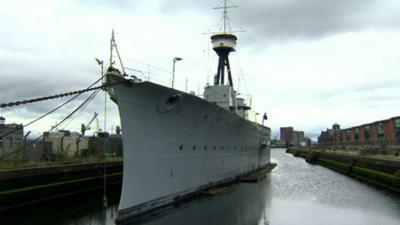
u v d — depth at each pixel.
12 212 16.98
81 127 41.16
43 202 19.48
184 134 18.02
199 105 17.67
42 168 19.67
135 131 15.15
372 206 19.23
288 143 183.38
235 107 30.09
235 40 30.45
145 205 15.81
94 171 24.34
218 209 17.69
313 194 23.36
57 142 32.28
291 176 35.47
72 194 21.91
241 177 29.61
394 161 25.34
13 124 26.19
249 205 19.11
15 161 21.80
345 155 41.97
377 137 59.22
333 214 17.30
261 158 41.47
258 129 34.81
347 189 25.84
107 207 18.45
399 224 15.38
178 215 16.17
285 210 18.08
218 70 30.42
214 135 21.27
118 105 14.37
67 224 14.80
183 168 18.44
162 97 15.47
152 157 16.14
